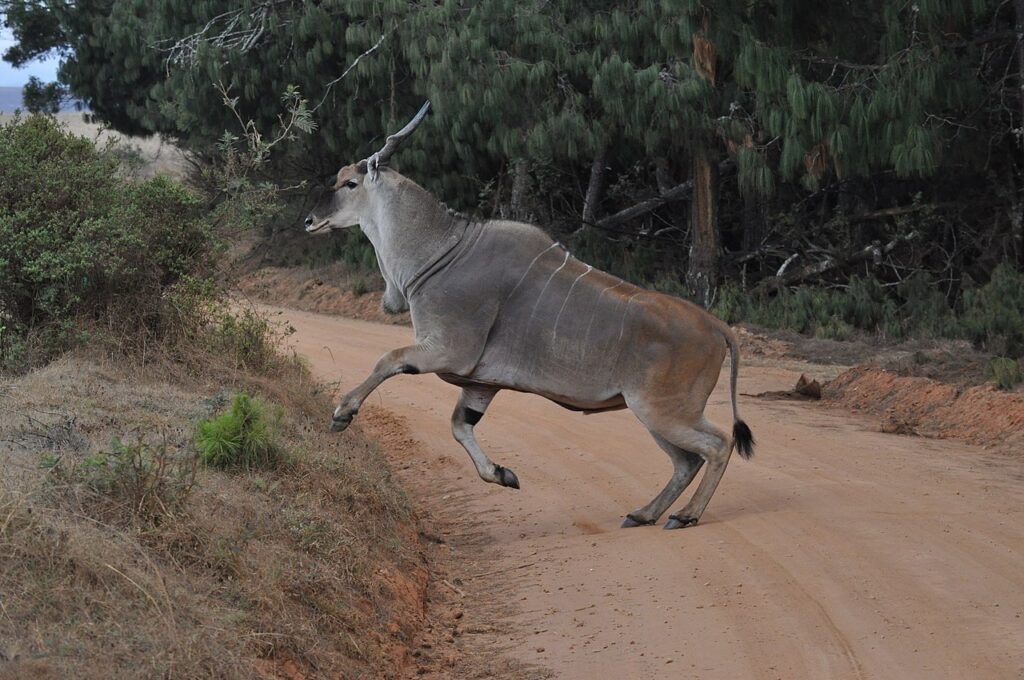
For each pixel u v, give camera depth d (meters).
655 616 8.25
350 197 10.91
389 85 28.80
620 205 34.66
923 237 29.58
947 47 20.66
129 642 5.88
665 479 12.35
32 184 13.48
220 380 12.98
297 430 11.34
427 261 10.45
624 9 24.59
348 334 25.31
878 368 17.83
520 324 10.30
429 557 10.08
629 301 10.19
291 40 29.20
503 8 24.77
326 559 7.95
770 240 30.97
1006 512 10.48
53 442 8.81
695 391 10.20
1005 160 27.30
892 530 9.90
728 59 21.33
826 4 20.77
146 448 8.27
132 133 37.91
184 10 30.56
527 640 8.02
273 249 38.00
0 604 5.84
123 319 13.05
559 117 24.78
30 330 12.98
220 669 6.00
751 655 7.44
